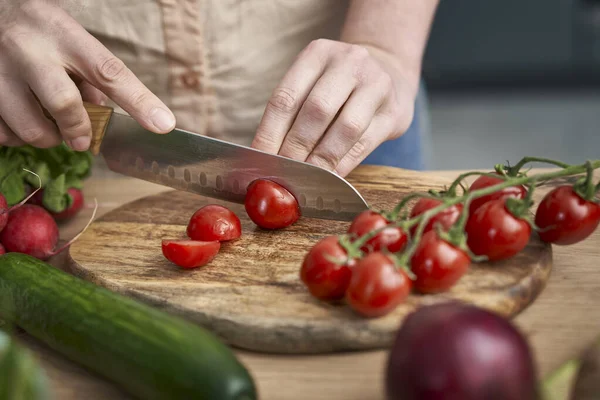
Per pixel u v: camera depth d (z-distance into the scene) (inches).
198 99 28.9
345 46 23.1
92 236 21.7
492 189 17.0
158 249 20.7
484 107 85.2
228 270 19.1
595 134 74.0
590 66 85.7
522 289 17.3
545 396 14.2
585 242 20.8
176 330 14.7
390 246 17.1
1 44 21.4
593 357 14.0
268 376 16.1
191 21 27.6
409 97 25.3
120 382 15.0
